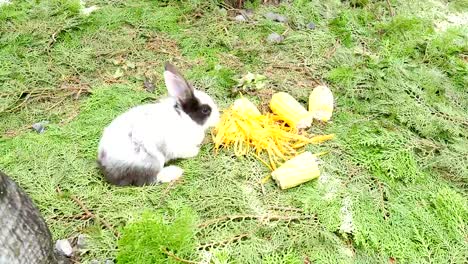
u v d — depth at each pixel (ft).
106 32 4.39
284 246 3.15
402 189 3.46
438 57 4.28
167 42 4.35
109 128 3.39
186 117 3.42
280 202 3.35
